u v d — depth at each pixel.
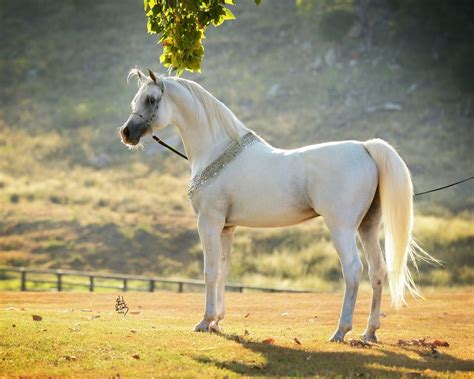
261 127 64.12
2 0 95.38
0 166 60.62
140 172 57.31
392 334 11.33
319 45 76.38
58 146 64.12
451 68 66.38
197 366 8.76
